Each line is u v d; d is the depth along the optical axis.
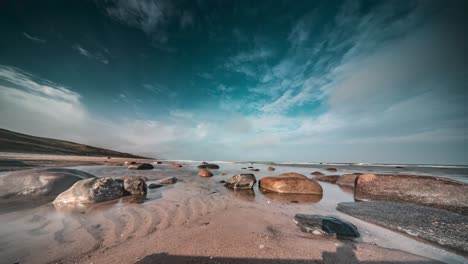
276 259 2.36
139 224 3.55
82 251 2.50
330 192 8.07
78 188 5.09
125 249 2.56
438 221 4.08
